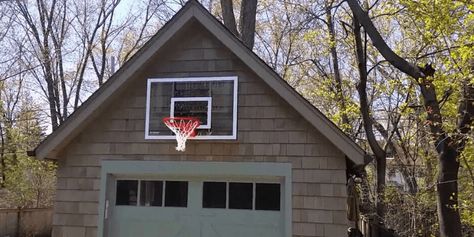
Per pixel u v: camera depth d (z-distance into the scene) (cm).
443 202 1034
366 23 1034
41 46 2384
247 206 858
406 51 1396
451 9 1016
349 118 1627
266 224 842
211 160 866
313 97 1841
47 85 2484
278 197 849
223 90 877
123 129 909
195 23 902
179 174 878
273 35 2202
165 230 880
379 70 1539
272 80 823
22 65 2227
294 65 1994
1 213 1523
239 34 1535
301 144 837
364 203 1427
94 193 896
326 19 1642
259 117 859
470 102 979
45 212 1728
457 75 1016
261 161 846
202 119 873
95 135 917
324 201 811
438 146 1051
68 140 905
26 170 2097
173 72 909
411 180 1430
